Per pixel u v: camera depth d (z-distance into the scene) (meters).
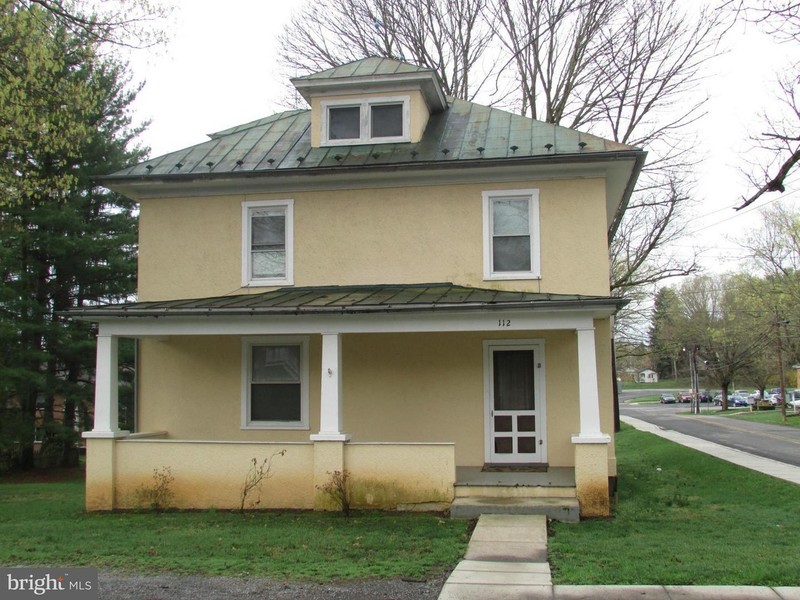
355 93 15.16
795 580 7.12
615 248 27.42
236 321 12.02
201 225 14.66
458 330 11.50
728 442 25.47
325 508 11.42
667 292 64.62
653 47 23.06
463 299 11.76
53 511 12.48
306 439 13.73
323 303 11.92
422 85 15.05
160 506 11.90
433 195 13.95
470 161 13.32
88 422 25.23
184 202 14.76
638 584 7.14
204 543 9.18
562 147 13.59
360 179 14.07
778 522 10.43
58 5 13.48
